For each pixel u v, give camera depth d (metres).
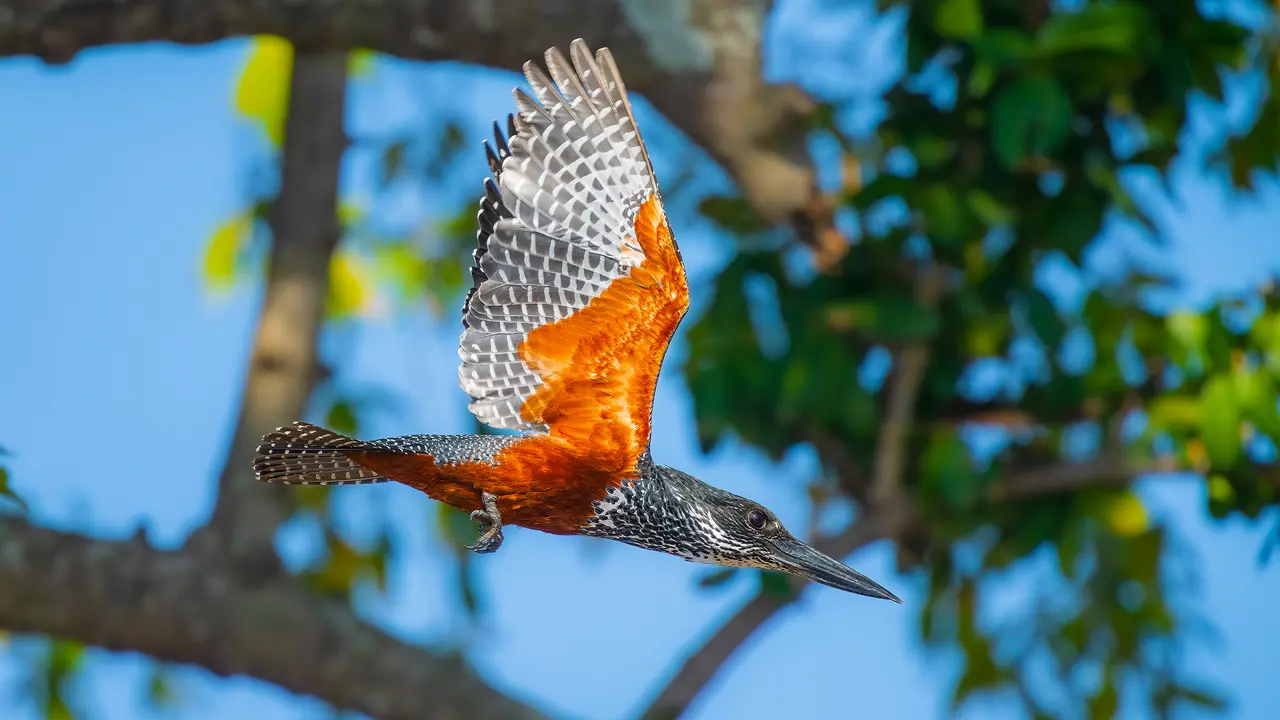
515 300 7.16
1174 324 11.38
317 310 12.71
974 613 12.97
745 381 11.48
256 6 10.33
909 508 11.95
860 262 11.60
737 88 12.24
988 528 12.59
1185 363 11.37
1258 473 11.20
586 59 7.16
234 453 12.16
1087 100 11.26
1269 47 12.50
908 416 11.64
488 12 11.01
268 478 7.68
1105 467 11.67
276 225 12.93
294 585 11.96
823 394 11.37
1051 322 11.37
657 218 7.05
